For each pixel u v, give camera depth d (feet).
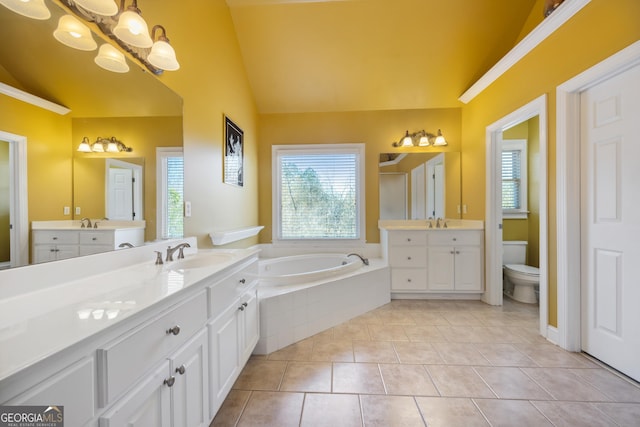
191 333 3.45
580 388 5.08
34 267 3.11
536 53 7.14
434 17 8.80
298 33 9.24
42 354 1.74
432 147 11.71
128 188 4.55
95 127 3.97
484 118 9.79
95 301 2.78
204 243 6.88
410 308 9.48
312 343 6.98
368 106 11.64
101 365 2.17
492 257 9.75
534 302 9.93
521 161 11.62
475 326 7.97
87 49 3.78
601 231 5.79
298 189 12.16
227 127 8.39
